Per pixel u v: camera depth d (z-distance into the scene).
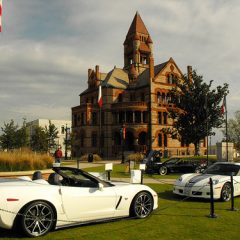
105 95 56.28
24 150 18.05
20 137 43.44
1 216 6.28
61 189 7.12
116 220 8.12
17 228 6.64
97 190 7.70
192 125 38.56
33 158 16.22
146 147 52.06
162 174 21.91
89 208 7.50
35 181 7.62
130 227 7.45
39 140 49.50
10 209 6.34
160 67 57.25
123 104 53.72
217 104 38.06
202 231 7.12
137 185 8.55
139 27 64.94
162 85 55.50
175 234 6.87
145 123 53.12
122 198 8.09
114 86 56.66
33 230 6.57
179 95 40.81
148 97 54.56
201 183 10.92
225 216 8.70
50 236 6.68
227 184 11.14
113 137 55.31
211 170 12.29
